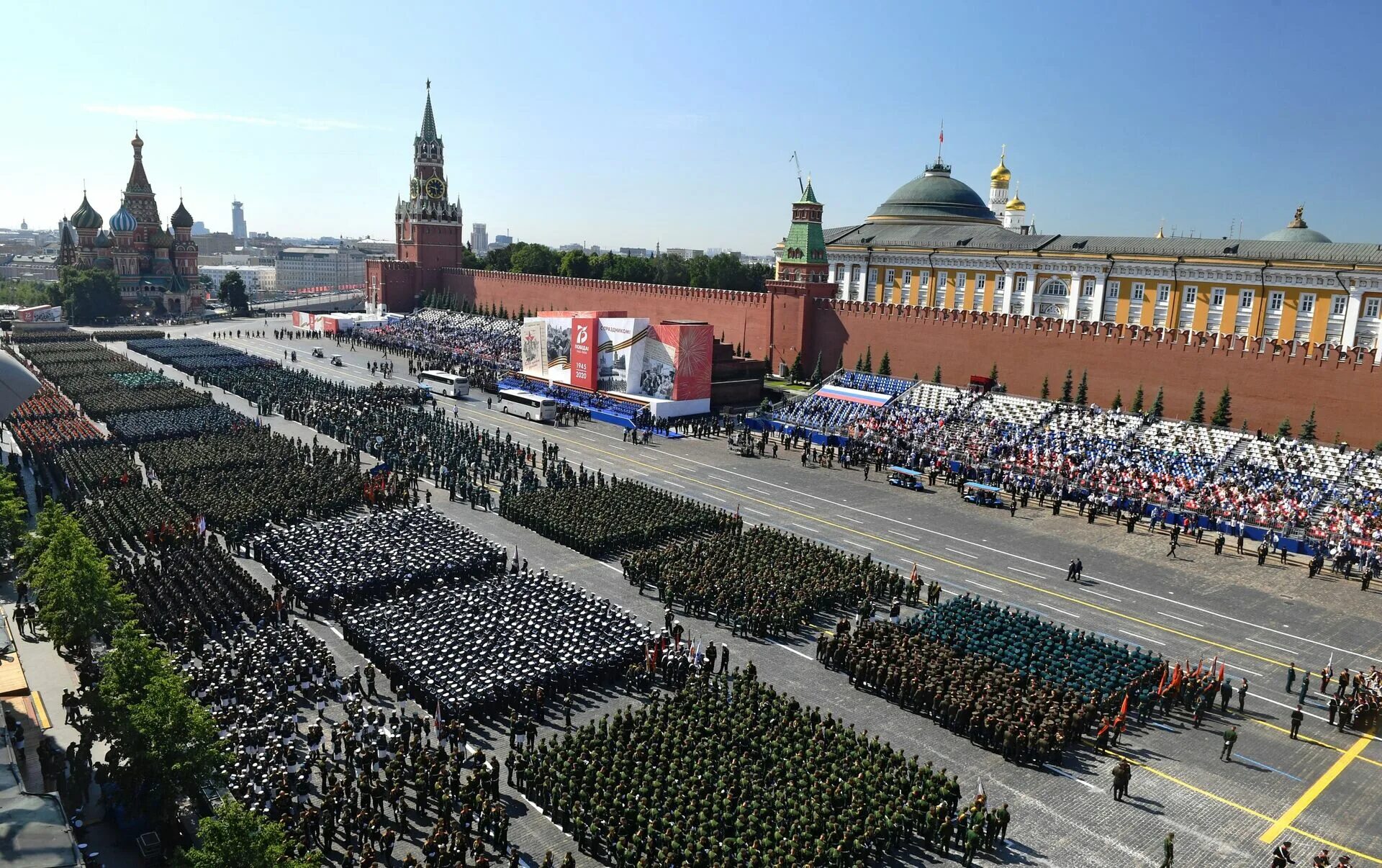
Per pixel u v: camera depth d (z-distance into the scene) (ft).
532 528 194.70
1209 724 125.08
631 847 89.61
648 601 159.33
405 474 230.48
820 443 288.10
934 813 97.14
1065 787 108.17
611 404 322.34
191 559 160.76
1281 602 166.81
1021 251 346.54
